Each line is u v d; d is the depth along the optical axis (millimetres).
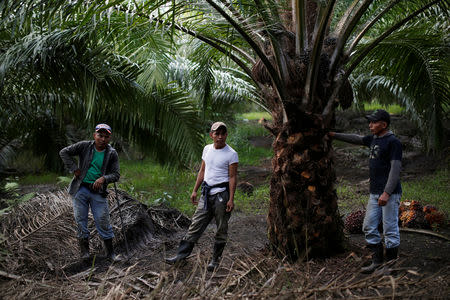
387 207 3359
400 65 4887
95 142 4207
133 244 4742
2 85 4336
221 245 3689
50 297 3004
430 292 2703
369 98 9219
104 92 4766
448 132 9117
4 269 3688
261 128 17125
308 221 3748
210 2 3287
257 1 3508
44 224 4664
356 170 9656
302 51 3715
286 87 3705
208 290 2963
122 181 8734
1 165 8375
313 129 3699
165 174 9250
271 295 2676
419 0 4133
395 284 2689
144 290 3217
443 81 4562
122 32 4066
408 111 8414
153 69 4324
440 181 7672
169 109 5223
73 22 4086
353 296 2699
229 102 8102
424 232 4500
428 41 4422
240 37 3805
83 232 4152
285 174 3762
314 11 3914
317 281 3004
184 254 3809
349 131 13133
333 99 3791
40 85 4742
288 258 3779
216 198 3680
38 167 10289
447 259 3646
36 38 4168
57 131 7844
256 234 4980
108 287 3338
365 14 4590
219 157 3717
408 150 10414
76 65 4410
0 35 4641
